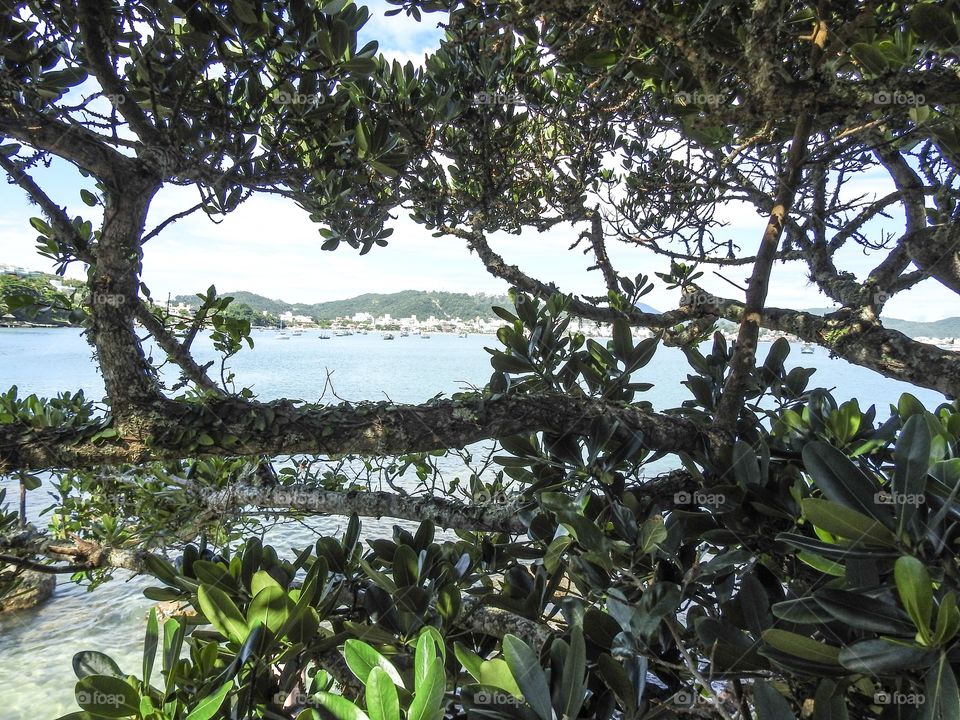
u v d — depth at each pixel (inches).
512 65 100.2
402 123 89.7
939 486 44.1
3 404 106.0
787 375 79.8
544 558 61.1
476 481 100.7
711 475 66.0
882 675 38.3
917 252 89.9
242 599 60.6
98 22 53.3
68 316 61.2
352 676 59.4
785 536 43.7
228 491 96.4
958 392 78.2
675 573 61.1
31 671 298.7
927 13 50.5
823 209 108.8
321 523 327.3
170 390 90.2
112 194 56.4
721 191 108.6
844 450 64.9
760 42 51.2
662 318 114.7
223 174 63.5
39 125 51.7
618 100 85.7
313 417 61.0
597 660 56.1
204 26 58.7
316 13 64.0
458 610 64.5
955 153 65.6
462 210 125.3
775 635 39.1
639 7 54.0
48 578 380.2
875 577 42.8
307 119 72.8
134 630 343.6
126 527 142.6
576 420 67.6
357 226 96.6
